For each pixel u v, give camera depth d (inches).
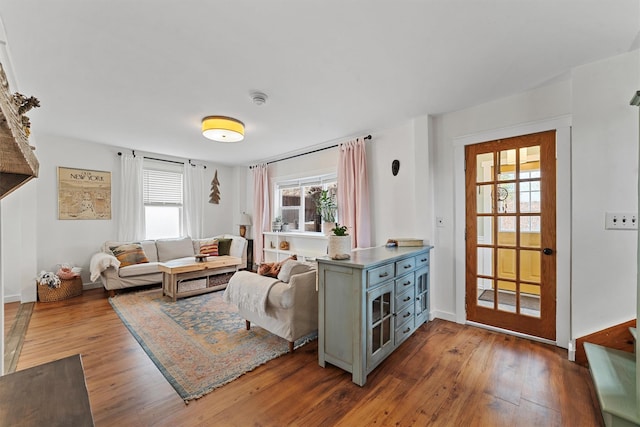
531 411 66.1
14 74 85.1
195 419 63.1
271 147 180.4
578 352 85.7
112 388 73.6
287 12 61.9
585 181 84.9
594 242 83.7
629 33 69.9
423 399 70.4
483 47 75.7
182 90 100.0
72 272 155.6
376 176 147.9
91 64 82.7
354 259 85.0
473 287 116.9
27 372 37.2
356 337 76.3
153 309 134.0
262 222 219.9
